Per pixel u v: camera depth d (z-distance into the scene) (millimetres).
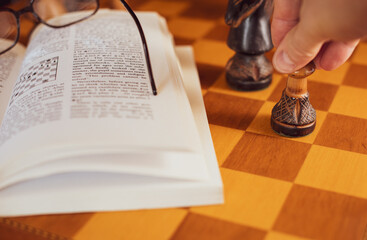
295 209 308
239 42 397
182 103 346
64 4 455
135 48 394
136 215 306
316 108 396
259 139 364
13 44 425
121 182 308
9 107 349
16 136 313
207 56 472
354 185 324
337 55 339
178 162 313
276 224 300
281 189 322
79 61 373
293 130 359
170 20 539
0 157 305
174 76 372
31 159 296
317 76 437
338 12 269
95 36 406
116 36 407
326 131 370
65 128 311
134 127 315
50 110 327
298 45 301
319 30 283
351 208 309
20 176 295
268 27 395
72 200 305
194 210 309
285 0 316
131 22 432
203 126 360
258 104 401
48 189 306
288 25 328
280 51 318
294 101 355
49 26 424
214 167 322
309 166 339
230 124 379
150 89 351
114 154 305
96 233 297
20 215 306
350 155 347
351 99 405
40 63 378
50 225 302
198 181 308
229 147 357
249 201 314
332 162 342
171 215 306
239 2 374
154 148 301
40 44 407
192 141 313
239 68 411
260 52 398
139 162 302
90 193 304
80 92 342
